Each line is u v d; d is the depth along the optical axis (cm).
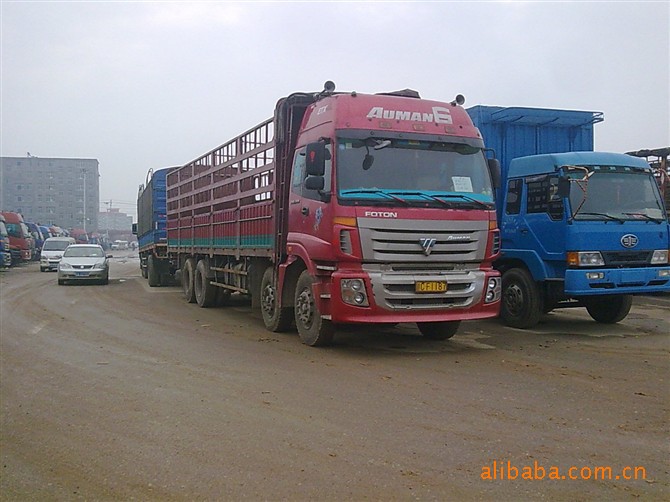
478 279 843
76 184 11056
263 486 418
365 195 805
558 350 880
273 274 1039
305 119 934
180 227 1716
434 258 819
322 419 558
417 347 906
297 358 829
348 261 796
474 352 866
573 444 492
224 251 1291
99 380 721
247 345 933
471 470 441
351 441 500
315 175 817
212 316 1308
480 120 1199
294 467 449
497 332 1043
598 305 1145
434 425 538
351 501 395
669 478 429
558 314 1283
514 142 1221
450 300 830
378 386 672
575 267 964
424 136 863
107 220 13925
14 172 10869
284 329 1045
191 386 685
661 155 1542
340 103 845
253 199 1103
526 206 1060
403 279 800
